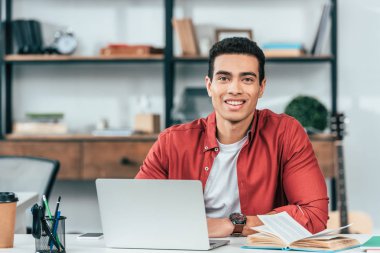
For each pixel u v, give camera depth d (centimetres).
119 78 512
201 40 490
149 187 213
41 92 518
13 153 481
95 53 512
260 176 255
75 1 513
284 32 500
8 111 509
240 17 502
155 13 509
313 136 461
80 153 475
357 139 498
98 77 514
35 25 496
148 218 215
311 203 244
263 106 502
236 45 242
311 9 498
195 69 505
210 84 249
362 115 497
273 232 213
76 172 475
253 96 243
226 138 254
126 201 216
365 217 430
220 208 259
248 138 255
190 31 479
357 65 497
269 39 500
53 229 208
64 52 496
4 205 216
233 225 235
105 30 512
